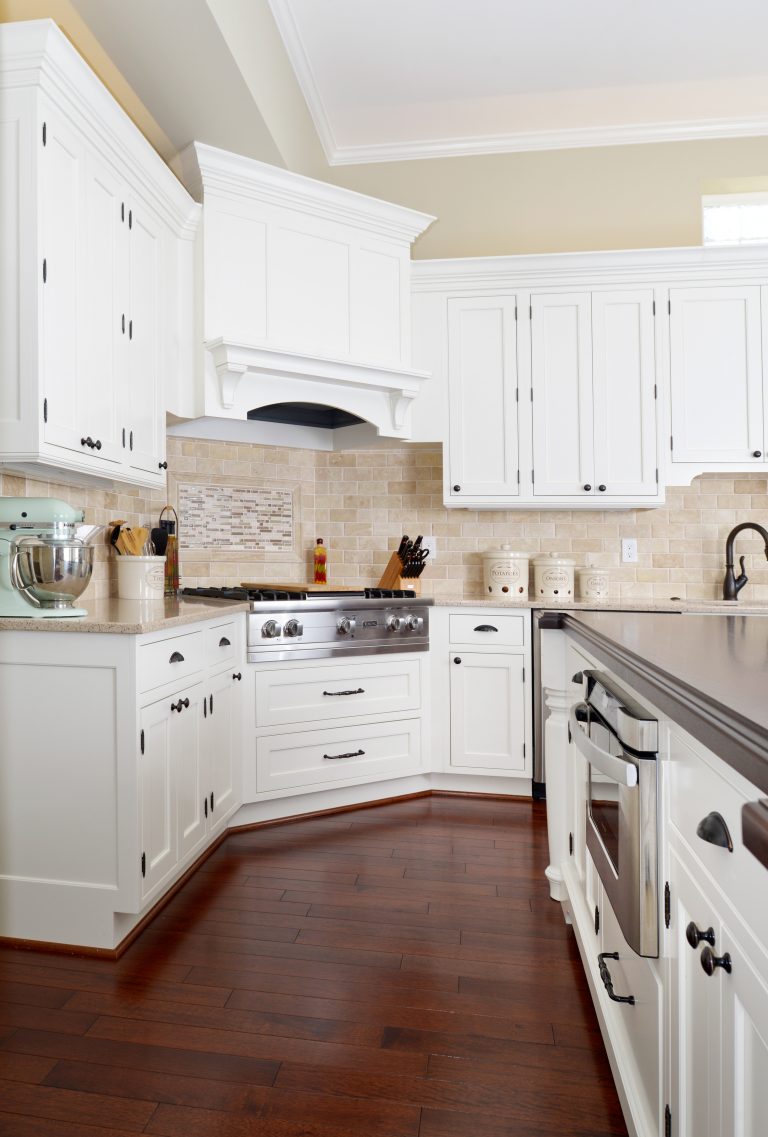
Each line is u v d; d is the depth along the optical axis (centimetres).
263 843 276
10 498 209
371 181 400
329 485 400
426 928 211
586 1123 138
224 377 298
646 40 318
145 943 203
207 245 299
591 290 360
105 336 238
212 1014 171
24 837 204
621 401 358
